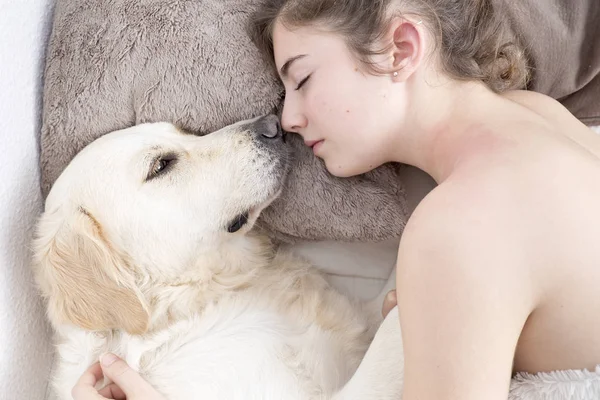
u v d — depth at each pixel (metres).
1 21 1.24
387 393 1.08
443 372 0.90
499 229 0.93
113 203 1.24
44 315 1.36
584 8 1.39
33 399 1.32
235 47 1.31
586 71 1.43
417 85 1.16
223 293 1.32
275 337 1.24
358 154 1.22
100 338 1.26
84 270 1.21
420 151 1.20
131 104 1.33
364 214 1.34
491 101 1.16
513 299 0.92
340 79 1.16
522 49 1.36
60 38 1.33
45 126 1.33
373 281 1.47
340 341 1.29
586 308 0.95
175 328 1.25
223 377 1.19
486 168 1.00
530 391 1.02
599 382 0.96
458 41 1.20
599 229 0.96
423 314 0.93
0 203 1.22
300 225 1.37
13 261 1.26
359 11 1.13
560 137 1.07
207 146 1.28
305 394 1.18
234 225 1.30
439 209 0.96
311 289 1.37
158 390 1.19
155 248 1.25
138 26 1.30
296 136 1.34
